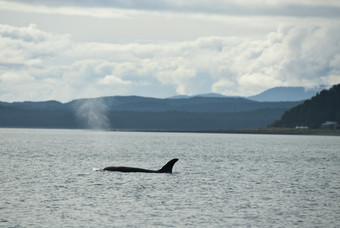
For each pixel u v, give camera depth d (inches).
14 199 5295.3
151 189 6122.1
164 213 4731.8
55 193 5723.4
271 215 4719.5
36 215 4564.5
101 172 7726.4
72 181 6727.4
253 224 4370.1
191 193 5876.0
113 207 4975.4
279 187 6545.3
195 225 4306.1
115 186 6304.1
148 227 4215.1
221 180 7180.1
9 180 6815.9
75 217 4515.3
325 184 6958.7
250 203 5290.4
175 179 7111.2
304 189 6392.7
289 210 4955.7
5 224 4227.4
